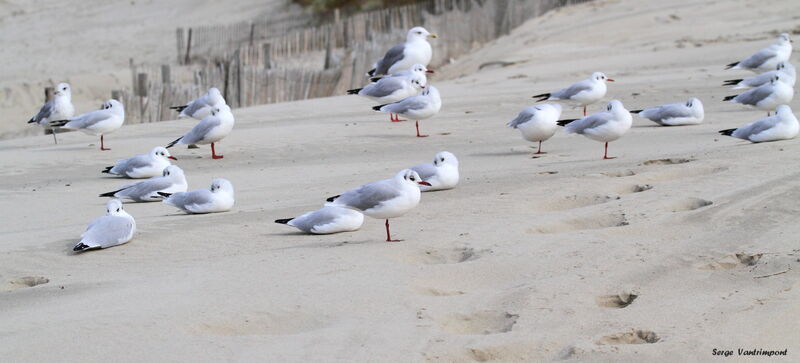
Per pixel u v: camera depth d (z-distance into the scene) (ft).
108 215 47.39
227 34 188.96
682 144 65.57
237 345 31.71
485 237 43.45
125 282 40.01
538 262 39.24
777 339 30.63
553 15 166.20
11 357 31.40
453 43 154.10
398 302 35.40
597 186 52.49
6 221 55.26
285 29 196.44
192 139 73.15
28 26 218.38
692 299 34.24
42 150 80.84
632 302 34.35
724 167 54.39
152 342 32.19
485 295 35.70
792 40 118.32
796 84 88.74
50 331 33.58
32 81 156.66
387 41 132.16
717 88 92.17
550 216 46.42
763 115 77.05
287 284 37.99
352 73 120.98
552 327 32.30
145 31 208.23
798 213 43.39
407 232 45.70
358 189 43.93
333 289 37.06
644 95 91.09
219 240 46.57
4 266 44.29
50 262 44.57
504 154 68.23
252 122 91.40
